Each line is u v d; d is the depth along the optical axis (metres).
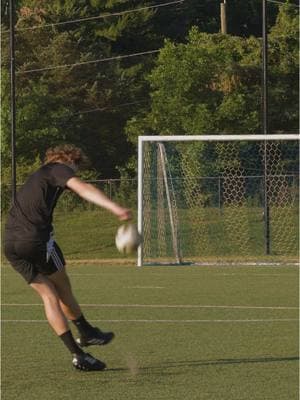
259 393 21.94
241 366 25.41
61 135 130.00
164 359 26.56
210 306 39.34
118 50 156.25
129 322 34.56
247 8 163.25
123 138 140.50
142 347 28.69
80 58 143.75
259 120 117.12
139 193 65.31
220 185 93.56
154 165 77.88
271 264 64.50
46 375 24.27
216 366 25.41
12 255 24.72
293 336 30.80
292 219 90.25
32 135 126.69
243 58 123.62
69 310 26.20
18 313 37.38
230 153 98.00
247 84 119.62
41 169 24.83
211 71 118.69
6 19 151.38
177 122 118.25
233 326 33.28
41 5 152.88
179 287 47.75
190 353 27.53
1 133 116.62
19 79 137.62
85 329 26.41
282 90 119.56
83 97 140.88
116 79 143.50
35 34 145.25
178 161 92.44
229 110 115.75
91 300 41.94
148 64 150.00
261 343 29.31
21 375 24.23
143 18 152.75
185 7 160.50
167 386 22.78
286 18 128.25
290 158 105.31
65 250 86.44
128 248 22.22
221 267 62.19
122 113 141.50
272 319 35.06
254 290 45.91
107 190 106.75
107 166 139.25
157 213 73.06
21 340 30.22
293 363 25.81
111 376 24.09
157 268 62.12
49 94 134.12
